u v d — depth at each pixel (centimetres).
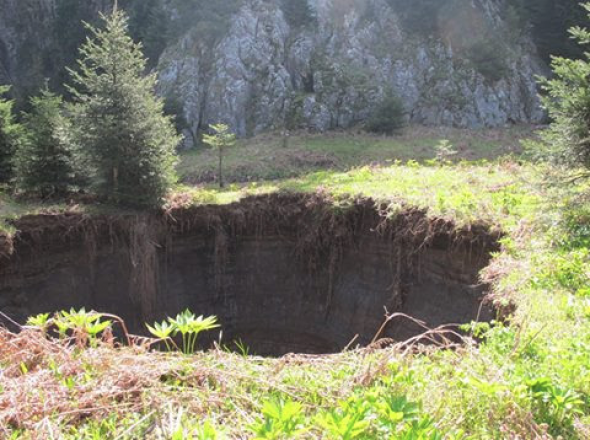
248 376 363
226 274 1329
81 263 1174
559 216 733
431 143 2341
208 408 325
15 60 3778
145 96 1236
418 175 1318
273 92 2847
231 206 1304
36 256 1107
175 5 3216
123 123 1166
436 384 355
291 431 260
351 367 390
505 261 684
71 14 3566
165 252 1265
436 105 2880
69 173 1288
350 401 315
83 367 359
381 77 2989
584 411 328
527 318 491
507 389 324
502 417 315
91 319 398
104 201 1266
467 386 340
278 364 393
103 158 1195
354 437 275
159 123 1244
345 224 1187
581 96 688
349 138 2528
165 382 357
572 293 544
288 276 1320
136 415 312
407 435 257
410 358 409
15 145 1320
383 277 1106
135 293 1196
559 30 3169
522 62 3034
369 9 3266
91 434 294
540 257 651
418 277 990
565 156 733
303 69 2983
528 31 3266
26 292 1085
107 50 1196
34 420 301
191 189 1450
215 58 2923
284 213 1294
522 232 752
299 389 354
